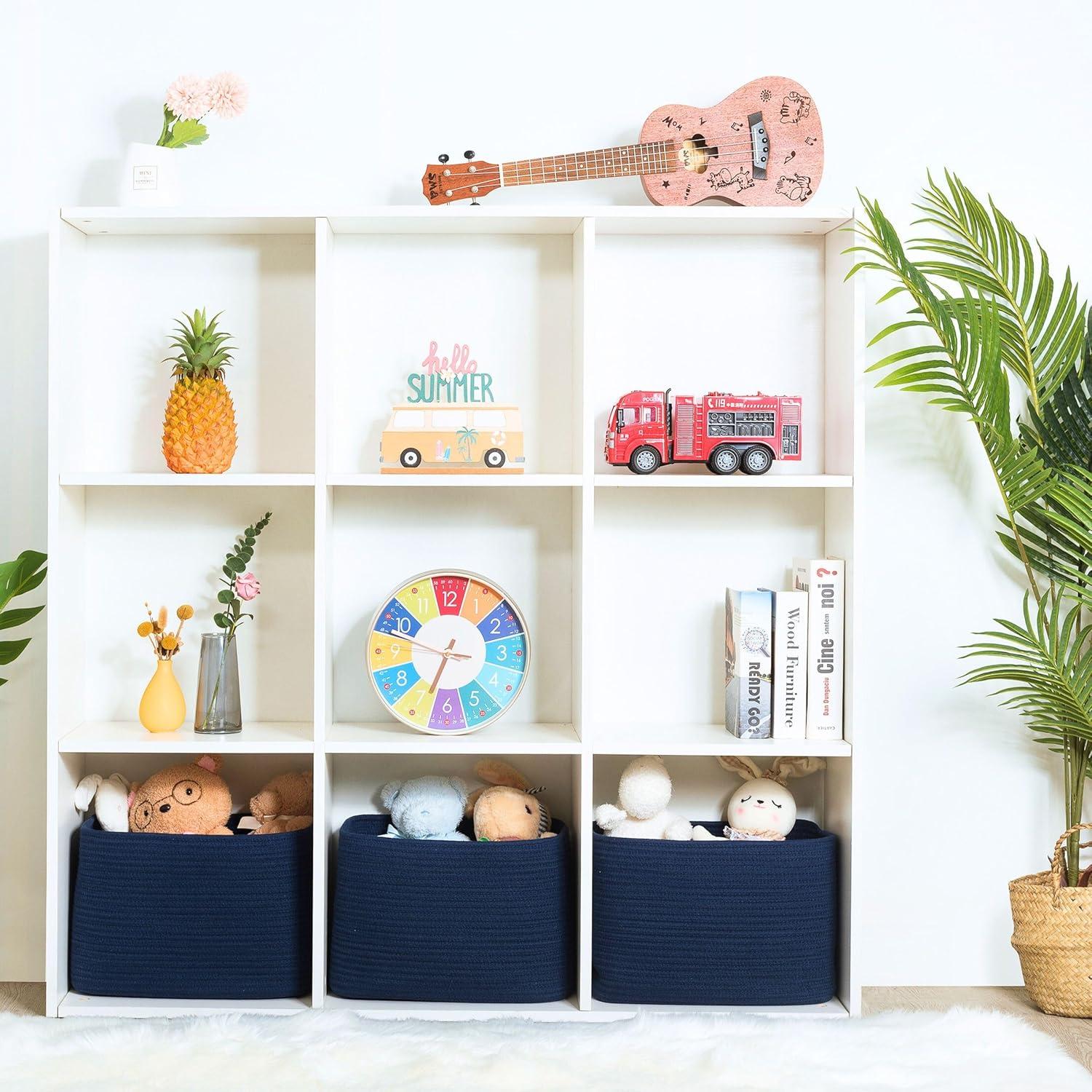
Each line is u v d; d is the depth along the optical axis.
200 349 1.80
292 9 1.95
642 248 1.97
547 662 1.97
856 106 1.97
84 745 1.76
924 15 1.98
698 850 1.76
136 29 1.94
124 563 1.95
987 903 2.00
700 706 1.99
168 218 1.78
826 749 1.77
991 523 2.00
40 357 1.94
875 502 1.99
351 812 1.97
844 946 1.82
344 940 1.76
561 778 1.98
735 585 1.98
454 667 1.85
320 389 1.75
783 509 1.98
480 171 1.87
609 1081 1.54
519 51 1.96
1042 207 1.99
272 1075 1.54
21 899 1.94
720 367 1.97
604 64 1.96
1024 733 2.00
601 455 1.97
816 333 1.97
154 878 1.75
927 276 2.01
